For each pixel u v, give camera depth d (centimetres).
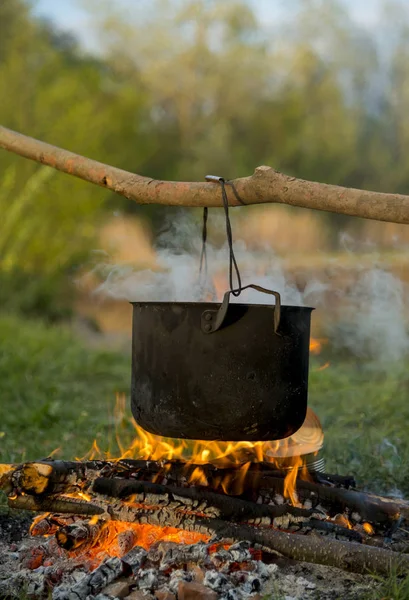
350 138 1988
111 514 244
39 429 446
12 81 1505
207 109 2147
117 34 2158
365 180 1970
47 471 241
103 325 1061
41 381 580
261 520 241
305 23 2170
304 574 241
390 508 249
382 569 227
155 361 218
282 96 2109
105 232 1356
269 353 212
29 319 981
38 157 294
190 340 212
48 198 1213
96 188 1298
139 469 251
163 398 216
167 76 2145
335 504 248
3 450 385
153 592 220
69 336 801
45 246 1171
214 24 2173
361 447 401
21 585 228
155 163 1988
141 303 222
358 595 226
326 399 543
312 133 1995
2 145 304
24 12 1780
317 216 1377
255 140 2075
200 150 1981
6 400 518
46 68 1588
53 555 246
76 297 1173
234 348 210
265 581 231
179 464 253
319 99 2094
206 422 212
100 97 1666
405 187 1941
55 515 262
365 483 348
